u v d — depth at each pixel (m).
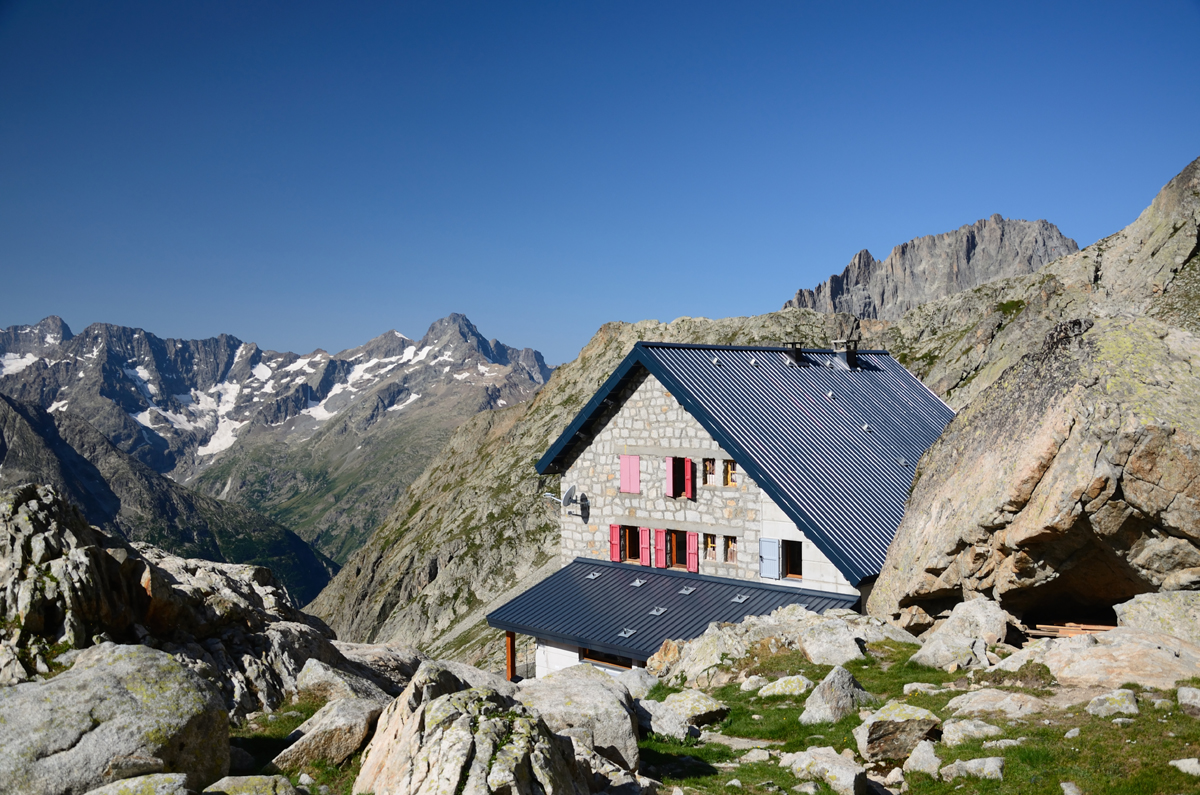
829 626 21.53
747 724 16.70
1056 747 11.85
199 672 14.07
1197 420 17.77
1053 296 117.62
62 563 13.62
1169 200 116.69
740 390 37.69
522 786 8.33
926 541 24.45
